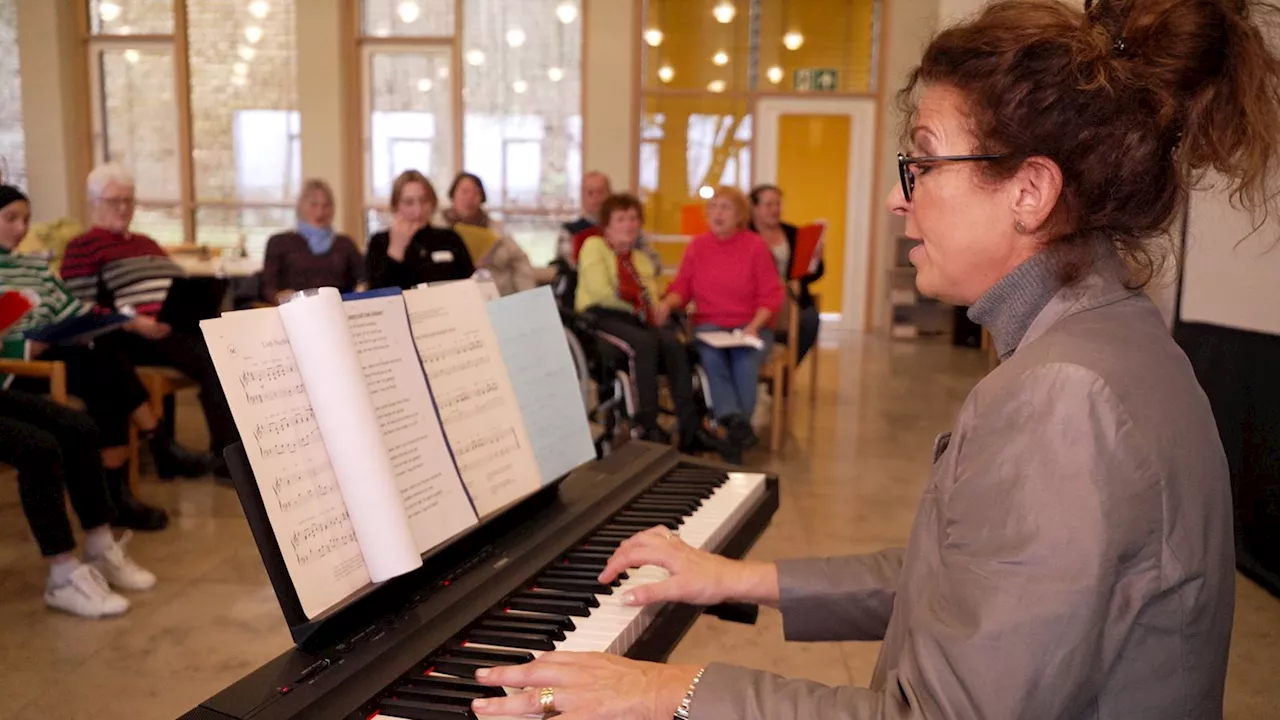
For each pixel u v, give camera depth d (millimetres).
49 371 2984
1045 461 680
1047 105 736
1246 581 2854
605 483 1503
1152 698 715
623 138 8453
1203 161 752
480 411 1182
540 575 1159
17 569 2924
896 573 1147
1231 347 2869
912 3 8383
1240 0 745
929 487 842
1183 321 3139
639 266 4535
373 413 938
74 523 3324
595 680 815
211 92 8445
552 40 8375
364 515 924
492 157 8516
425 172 8547
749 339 4156
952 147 784
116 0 8375
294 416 893
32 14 8234
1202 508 710
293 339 911
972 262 804
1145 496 675
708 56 8617
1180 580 692
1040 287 780
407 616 970
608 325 4148
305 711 789
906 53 8445
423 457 1038
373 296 1026
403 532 941
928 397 5824
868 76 8703
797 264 5230
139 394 3428
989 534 693
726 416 4199
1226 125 739
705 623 2635
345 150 8398
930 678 687
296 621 860
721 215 4457
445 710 827
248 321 877
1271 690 2225
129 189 3877
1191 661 722
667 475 1652
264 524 850
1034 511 674
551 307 1389
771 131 8727
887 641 869
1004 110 747
